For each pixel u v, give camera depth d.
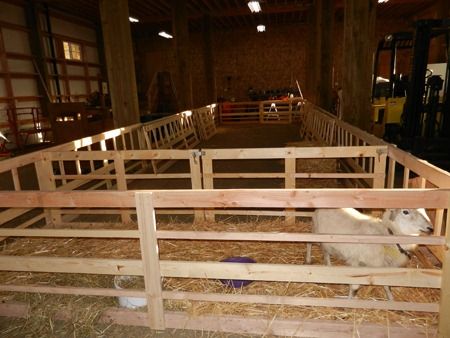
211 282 2.65
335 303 2.12
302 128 11.30
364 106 5.68
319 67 10.42
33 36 11.95
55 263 2.32
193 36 18.47
